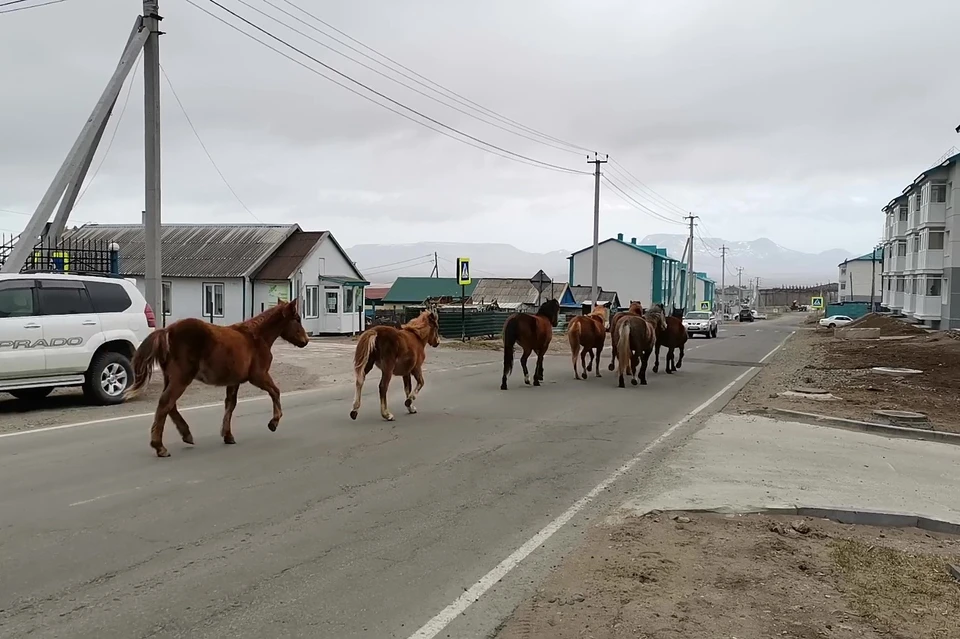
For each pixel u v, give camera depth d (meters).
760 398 16.02
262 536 6.31
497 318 37.06
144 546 6.00
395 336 11.98
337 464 8.88
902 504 7.78
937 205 51.38
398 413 12.79
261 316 10.11
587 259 81.81
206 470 8.45
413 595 5.18
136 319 13.80
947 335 35.19
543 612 4.91
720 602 5.10
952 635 4.70
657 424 12.45
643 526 6.79
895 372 21.19
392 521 6.82
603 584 5.39
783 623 4.79
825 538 6.66
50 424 11.27
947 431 12.05
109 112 16.50
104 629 4.55
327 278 38.19
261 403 13.71
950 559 6.23
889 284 74.31
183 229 41.88
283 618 4.76
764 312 133.25
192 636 4.48
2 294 12.15
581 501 7.66
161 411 9.08
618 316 20.09
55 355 12.47
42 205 15.65
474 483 8.24
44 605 4.87
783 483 8.54
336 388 16.30
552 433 11.34
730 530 6.76
